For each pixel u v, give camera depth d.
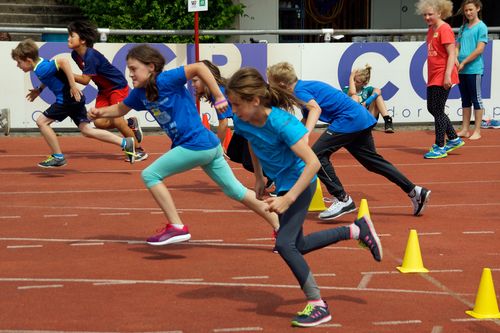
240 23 23.84
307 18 26.55
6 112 16.08
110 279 7.09
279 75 8.38
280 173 6.14
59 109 12.65
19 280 7.04
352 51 17.73
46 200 10.69
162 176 7.91
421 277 7.21
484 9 27.56
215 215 9.80
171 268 7.45
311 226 9.16
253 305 6.38
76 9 22.31
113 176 12.58
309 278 5.88
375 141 16.53
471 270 7.45
